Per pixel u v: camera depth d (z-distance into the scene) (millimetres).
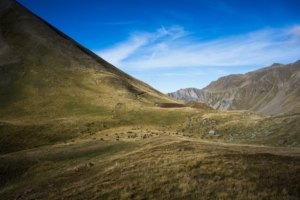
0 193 20594
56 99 73125
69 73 94625
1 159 27656
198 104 98938
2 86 75125
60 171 24875
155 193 13305
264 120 46969
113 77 100562
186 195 12594
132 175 17219
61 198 15070
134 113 65875
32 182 22375
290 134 35844
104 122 57219
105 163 24062
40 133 45094
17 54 96188
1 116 58625
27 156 29562
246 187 12891
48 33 122250
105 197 13734
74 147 34812
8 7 129250
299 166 16438
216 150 23797
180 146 26844
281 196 11375
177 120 60281
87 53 137000
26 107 65500
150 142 35062
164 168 17812
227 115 57438
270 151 24828
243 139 41656
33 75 86000
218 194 12102
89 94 79750
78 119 57000
